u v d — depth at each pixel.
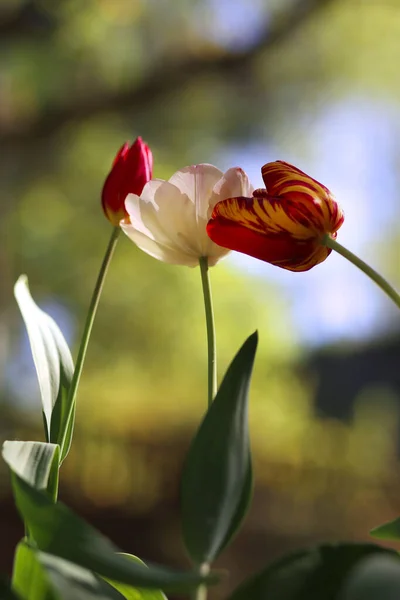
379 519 6.66
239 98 5.71
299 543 5.80
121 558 0.48
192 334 6.88
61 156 5.96
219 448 0.57
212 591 4.73
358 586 0.51
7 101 5.57
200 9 5.12
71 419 0.71
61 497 6.50
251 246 0.71
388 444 8.09
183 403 7.22
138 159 0.78
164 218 0.75
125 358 7.13
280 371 7.71
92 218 6.64
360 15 4.97
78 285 6.87
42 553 0.54
